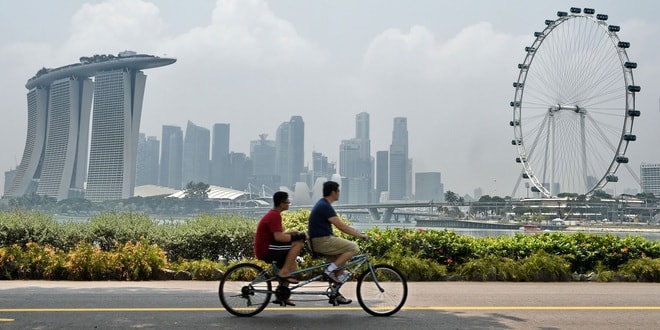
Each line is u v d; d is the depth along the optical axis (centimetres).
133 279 1348
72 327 766
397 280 883
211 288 1190
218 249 1551
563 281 1404
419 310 922
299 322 812
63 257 1389
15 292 1098
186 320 820
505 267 1400
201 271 1369
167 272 1373
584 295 1127
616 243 1516
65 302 970
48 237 1541
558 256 1456
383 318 848
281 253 858
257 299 860
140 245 1423
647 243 1527
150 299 1012
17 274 1360
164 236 1562
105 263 1354
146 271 1357
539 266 1401
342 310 911
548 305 985
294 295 931
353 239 1460
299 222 1522
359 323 809
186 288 1188
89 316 842
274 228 852
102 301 984
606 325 816
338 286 872
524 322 830
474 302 1016
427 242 1466
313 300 891
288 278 859
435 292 1157
